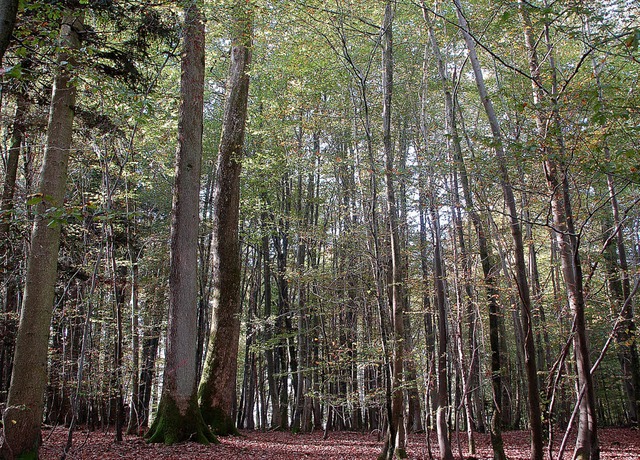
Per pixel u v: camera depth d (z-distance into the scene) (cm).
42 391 748
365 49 1356
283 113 1451
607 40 505
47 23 551
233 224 1491
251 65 1595
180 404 1152
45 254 766
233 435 1385
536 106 586
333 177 1639
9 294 1332
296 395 2094
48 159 777
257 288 2552
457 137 852
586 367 574
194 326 1207
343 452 1266
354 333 1888
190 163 1249
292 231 1756
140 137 1052
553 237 1113
